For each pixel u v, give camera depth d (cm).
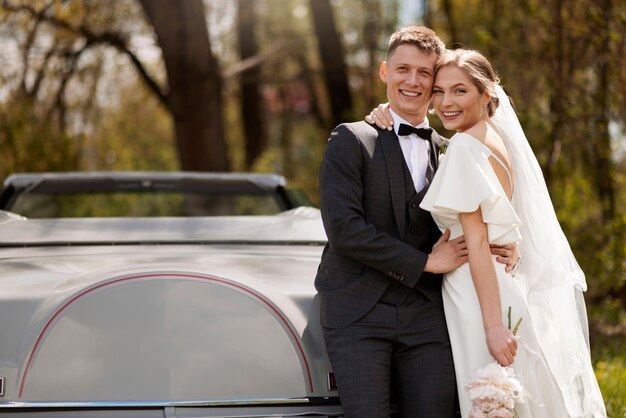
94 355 307
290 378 314
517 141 328
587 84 765
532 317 327
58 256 381
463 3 931
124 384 306
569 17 762
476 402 295
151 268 322
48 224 426
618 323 793
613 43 748
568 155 771
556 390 317
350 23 1366
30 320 312
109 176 539
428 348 316
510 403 293
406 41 329
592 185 782
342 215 310
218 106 1070
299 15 1566
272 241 423
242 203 588
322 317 318
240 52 1436
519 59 753
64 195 568
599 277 764
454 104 319
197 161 1062
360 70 1336
